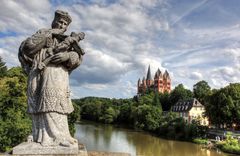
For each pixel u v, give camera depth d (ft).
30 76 21.90
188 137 238.27
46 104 20.99
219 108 242.78
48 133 21.06
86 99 609.83
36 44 21.80
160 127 281.33
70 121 162.30
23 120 108.99
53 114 21.13
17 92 121.29
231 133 223.92
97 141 215.31
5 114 111.75
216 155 172.35
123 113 410.93
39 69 21.39
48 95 21.07
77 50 22.79
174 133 252.21
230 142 193.57
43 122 21.26
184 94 456.86
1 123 102.53
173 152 181.98
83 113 503.61
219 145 198.08
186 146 207.72
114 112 424.46
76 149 20.49
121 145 201.98
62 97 21.50
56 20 23.31
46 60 21.62
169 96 476.54
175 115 301.84
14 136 101.55
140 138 246.88
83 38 23.02
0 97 116.16
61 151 20.31
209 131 244.42
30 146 20.27
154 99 419.33
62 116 21.52
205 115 267.18
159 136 265.13
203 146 206.90
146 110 312.09
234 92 241.55
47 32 22.33
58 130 21.15
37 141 20.90
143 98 421.18
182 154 175.22
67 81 22.38
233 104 237.66
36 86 21.74
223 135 223.10
